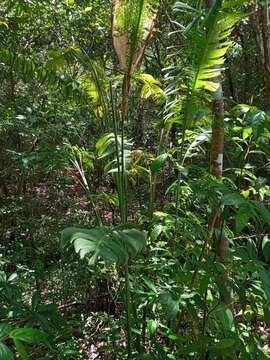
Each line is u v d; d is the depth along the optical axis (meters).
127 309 2.25
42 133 4.49
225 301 2.17
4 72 3.98
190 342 2.14
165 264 2.21
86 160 3.10
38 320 1.99
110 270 3.26
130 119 6.05
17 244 4.43
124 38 2.38
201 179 2.17
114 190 5.07
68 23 4.65
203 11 1.89
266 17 3.35
